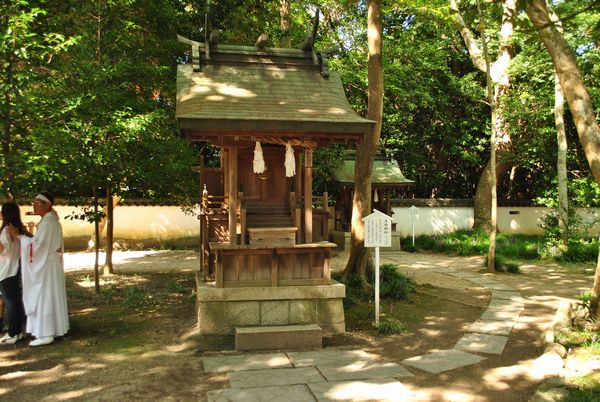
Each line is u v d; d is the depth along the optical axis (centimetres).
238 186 653
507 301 843
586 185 1591
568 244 1440
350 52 1588
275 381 454
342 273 949
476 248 1592
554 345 550
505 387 448
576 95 650
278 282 621
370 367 497
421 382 458
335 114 605
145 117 729
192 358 522
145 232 1683
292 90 657
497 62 1795
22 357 525
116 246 1648
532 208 2161
